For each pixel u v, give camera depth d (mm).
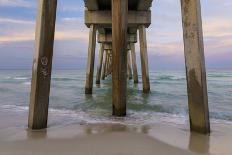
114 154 3889
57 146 4238
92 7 13133
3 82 25453
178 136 4977
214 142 4613
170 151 4090
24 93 14836
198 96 4961
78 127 5684
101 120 6527
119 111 6770
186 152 4066
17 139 4621
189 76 5016
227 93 15148
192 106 5125
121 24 6305
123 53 6398
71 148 4145
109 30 21172
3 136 4844
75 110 8438
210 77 38844
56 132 5141
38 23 5039
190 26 4895
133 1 13672
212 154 4020
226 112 8562
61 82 26312
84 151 4000
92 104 9891
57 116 7207
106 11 13648
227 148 4305
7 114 7648
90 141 4520
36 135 4883
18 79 31953
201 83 4875
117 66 6426
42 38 4992
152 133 5199
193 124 5219
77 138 4715
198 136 4969
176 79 32625
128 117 6934
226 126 6129
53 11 5117
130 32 21422
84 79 33125
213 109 9219
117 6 6293
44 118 5340
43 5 4988
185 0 4938
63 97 12328
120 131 5293
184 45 5016
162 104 10039
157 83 24469
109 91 15617
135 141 4543
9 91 15977
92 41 13711
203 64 4910
